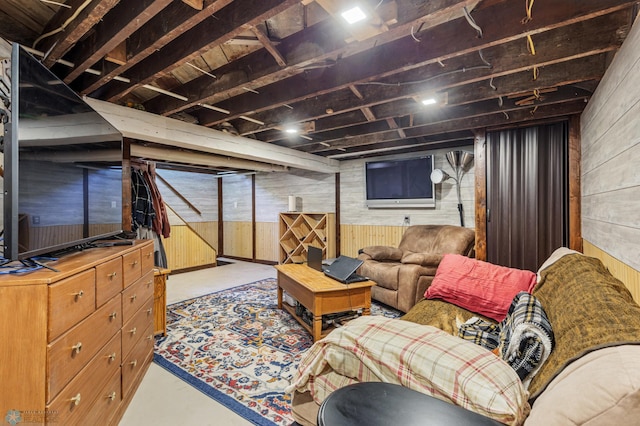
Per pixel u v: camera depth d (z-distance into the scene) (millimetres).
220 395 1989
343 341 1067
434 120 3221
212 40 1686
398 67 2004
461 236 3779
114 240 2193
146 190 3812
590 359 777
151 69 2062
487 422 704
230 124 3512
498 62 2051
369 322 1130
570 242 3031
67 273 1224
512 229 3361
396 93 2494
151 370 2287
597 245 2211
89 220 1840
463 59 2152
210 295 4219
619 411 605
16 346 1087
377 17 1456
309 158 4953
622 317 929
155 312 2830
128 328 1873
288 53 1938
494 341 1547
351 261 2996
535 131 3240
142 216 3713
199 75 2451
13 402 1085
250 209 7059
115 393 1685
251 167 5555
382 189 4992
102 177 2023
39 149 1351
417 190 4641
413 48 1942
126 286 1841
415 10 1458
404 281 3408
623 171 1572
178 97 2463
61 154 1531
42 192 1371
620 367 662
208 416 1796
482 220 3510
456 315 2111
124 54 1857
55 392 1144
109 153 2145
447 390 840
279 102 2588
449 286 2338
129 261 1890
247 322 3225
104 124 2062
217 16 1654
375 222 5309
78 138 1709
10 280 1089
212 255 6340
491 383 809
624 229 1554
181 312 3531
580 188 2977
